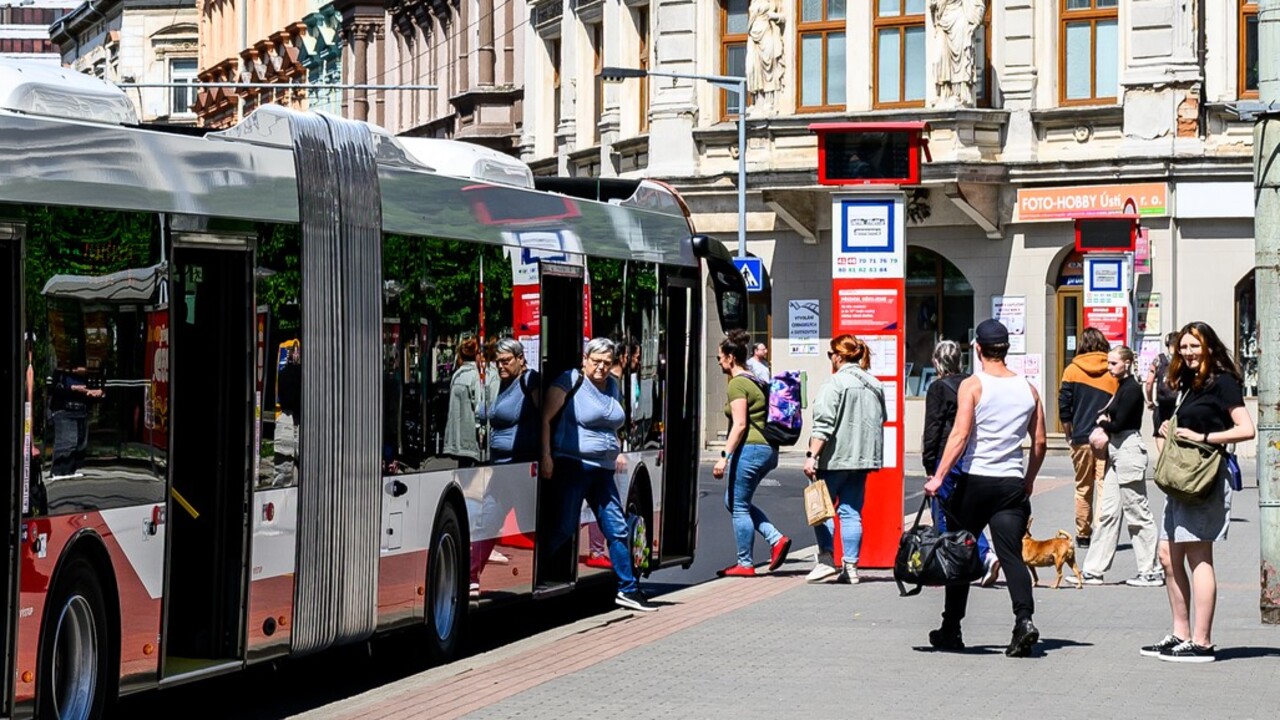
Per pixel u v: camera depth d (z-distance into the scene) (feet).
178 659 79.82
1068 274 272.10
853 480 125.49
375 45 447.83
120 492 71.87
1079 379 143.54
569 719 76.02
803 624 104.94
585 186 124.67
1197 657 90.07
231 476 80.69
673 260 128.36
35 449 66.80
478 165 105.70
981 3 270.67
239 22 552.82
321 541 86.43
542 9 344.28
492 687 84.94
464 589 100.73
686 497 130.21
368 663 99.66
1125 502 122.93
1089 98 270.46
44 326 67.46
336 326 87.92
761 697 80.89
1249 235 261.03
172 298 75.61
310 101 492.54
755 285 268.62
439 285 97.91
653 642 98.17
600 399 111.55
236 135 82.53
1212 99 261.44
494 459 104.27
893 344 131.85
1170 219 262.67
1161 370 119.34
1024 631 91.15
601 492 112.57
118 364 71.82
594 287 115.96
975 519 92.68
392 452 92.99
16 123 66.85
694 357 131.23
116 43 636.48
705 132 291.58
